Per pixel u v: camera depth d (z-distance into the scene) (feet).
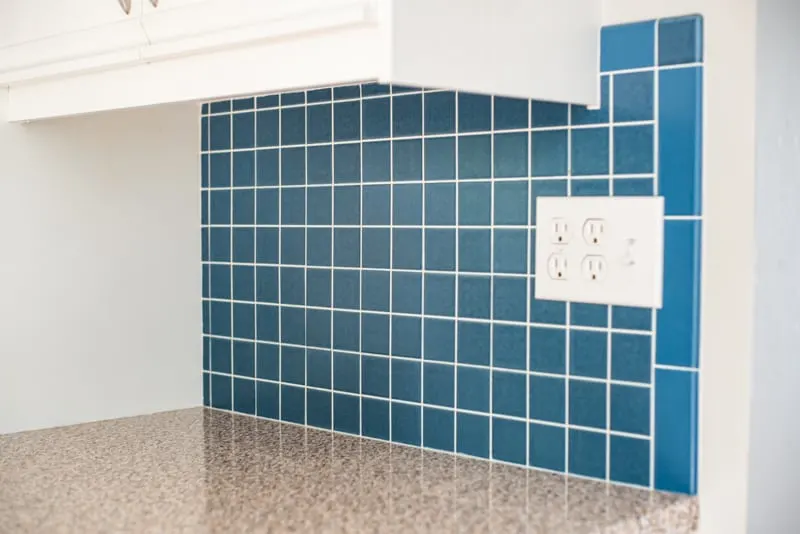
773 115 4.41
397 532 3.94
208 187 6.50
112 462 5.14
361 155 5.62
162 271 6.38
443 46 3.93
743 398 4.30
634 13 4.52
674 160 4.41
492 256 5.04
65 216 5.95
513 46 4.20
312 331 5.93
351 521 4.09
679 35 4.38
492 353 5.06
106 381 6.16
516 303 4.96
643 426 4.56
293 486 4.65
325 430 5.89
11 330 5.76
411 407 5.44
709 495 4.42
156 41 4.64
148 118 6.27
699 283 4.38
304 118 5.91
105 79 5.13
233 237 6.36
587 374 4.72
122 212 6.18
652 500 4.38
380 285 5.56
